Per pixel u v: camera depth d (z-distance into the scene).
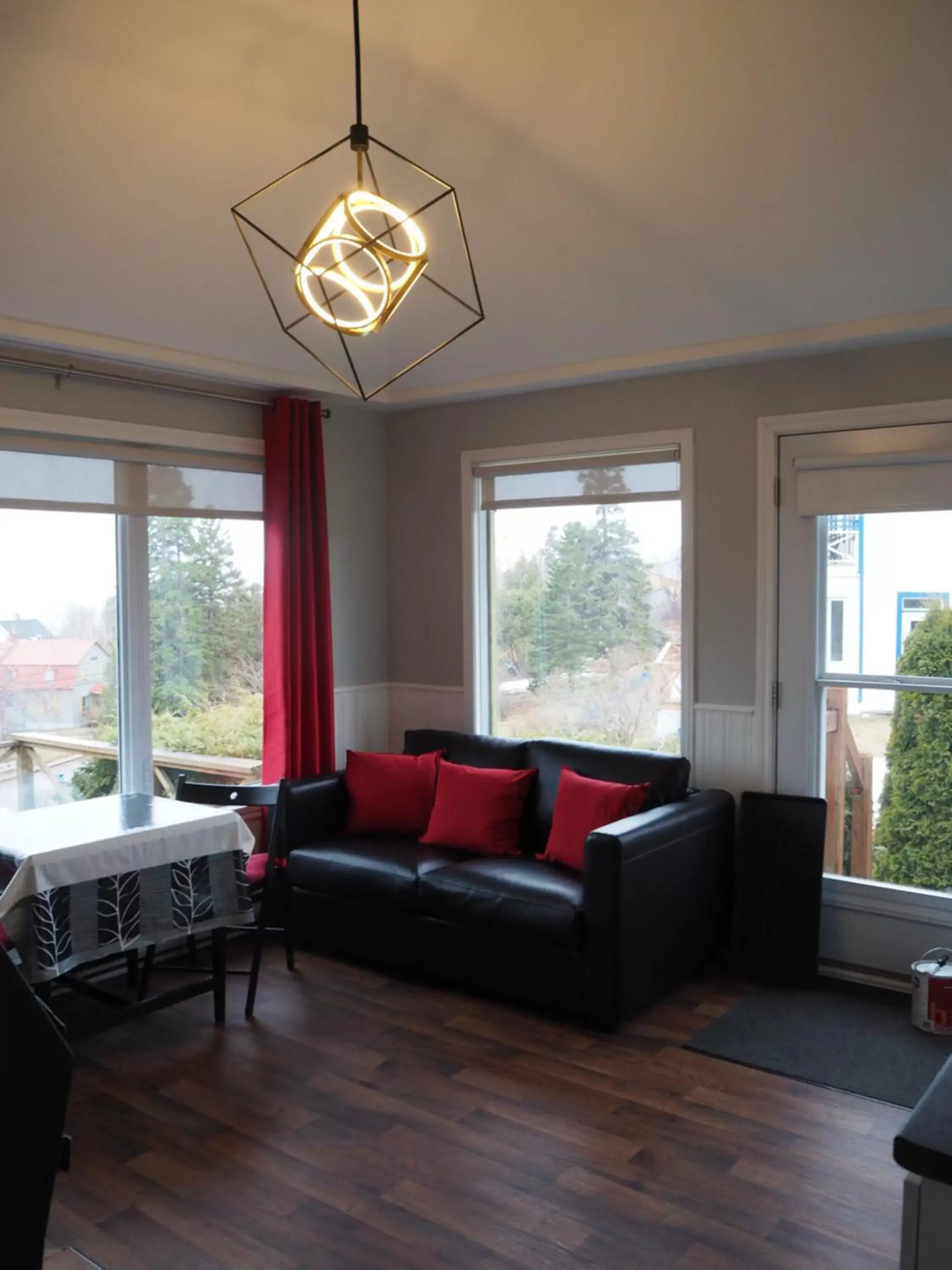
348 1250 2.46
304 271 2.09
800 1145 2.89
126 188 3.30
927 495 3.88
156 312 3.91
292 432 4.82
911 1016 3.71
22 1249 0.91
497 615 5.18
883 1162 2.81
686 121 3.09
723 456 4.36
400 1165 2.81
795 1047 3.50
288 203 3.51
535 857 4.24
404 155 3.33
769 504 4.25
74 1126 3.04
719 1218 2.56
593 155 3.28
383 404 5.15
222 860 3.69
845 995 3.95
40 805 4.16
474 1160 2.84
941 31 2.65
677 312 4.03
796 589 4.22
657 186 3.38
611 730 4.83
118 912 3.38
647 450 4.58
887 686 4.05
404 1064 3.41
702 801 4.14
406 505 5.39
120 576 4.41
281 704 4.78
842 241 3.46
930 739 3.99
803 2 2.64
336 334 4.43
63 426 4.05
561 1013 3.81
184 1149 2.91
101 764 4.37
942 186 3.15
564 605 4.95
